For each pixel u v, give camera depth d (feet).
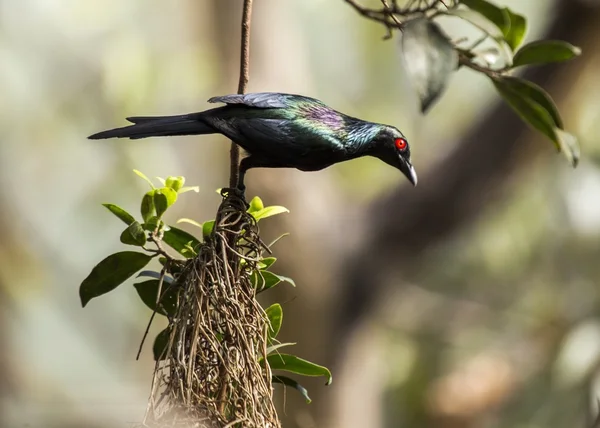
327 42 53.21
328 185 44.78
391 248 44.98
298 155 17.15
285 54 43.14
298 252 42.55
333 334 44.39
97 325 56.65
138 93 48.24
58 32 51.26
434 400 53.06
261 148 16.84
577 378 46.55
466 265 53.31
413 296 54.24
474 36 41.93
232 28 42.39
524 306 53.47
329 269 43.52
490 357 53.16
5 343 53.98
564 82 42.96
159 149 49.60
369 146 18.78
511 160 44.01
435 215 44.45
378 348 50.21
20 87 52.54
